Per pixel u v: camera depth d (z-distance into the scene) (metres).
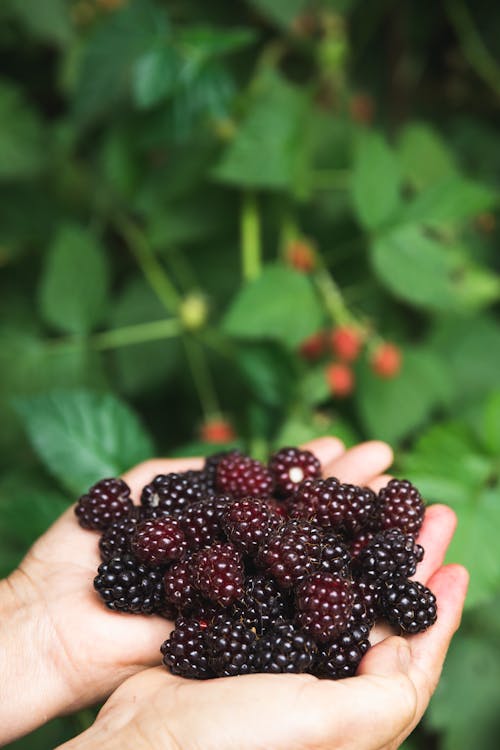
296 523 0.51
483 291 0.74
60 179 0.77
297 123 0.70
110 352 0.75
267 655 0.47
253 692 0.44
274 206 0.73
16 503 0.59
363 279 0.75
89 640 0.52
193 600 0.50
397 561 0.51
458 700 0.68
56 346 0.71
